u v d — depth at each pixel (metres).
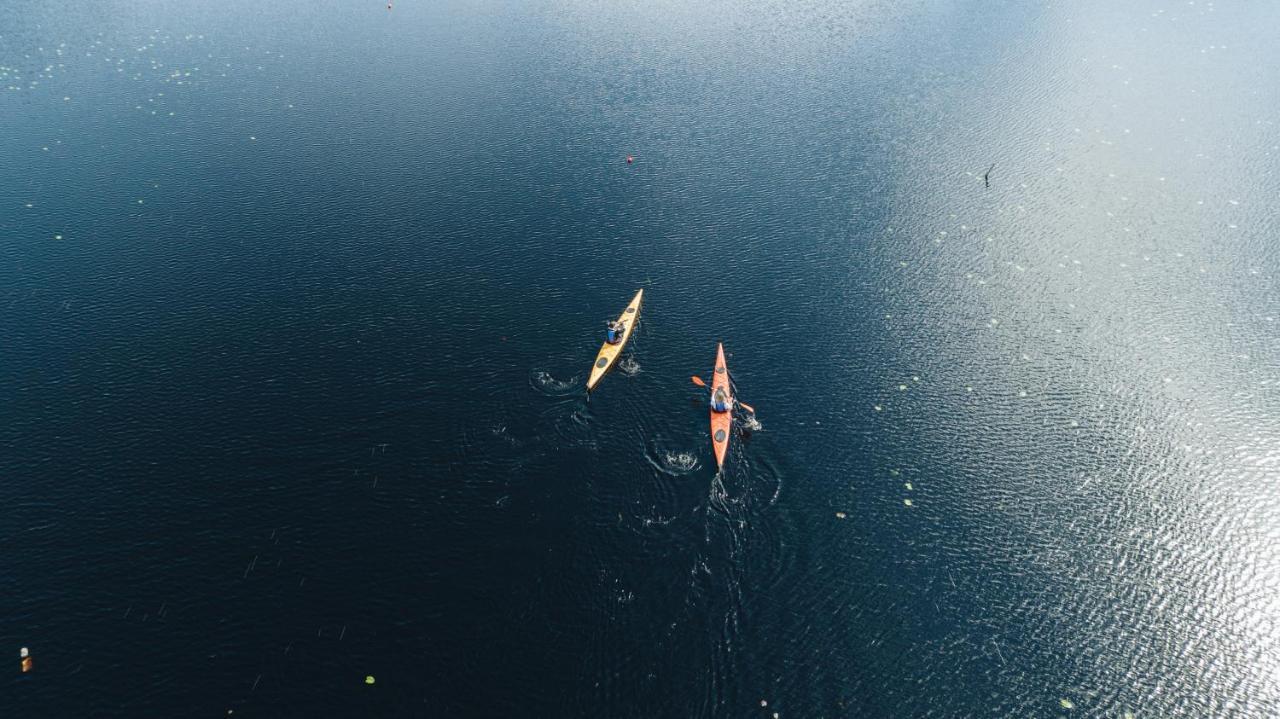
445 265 54.91
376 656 32.38
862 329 48.56
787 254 55.34
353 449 41.22
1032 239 55.19
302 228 58.62
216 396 44.25
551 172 66.06
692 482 39.16
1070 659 32.41
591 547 36.47
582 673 31.94
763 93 78.25
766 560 35.91
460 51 89.50
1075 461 40.12
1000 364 45.72
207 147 69.12
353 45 91.19
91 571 35.22
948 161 65.12
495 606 34.22
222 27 96.44
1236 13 86.50
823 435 41.66
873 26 92.94
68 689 30.97
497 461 40.59
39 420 42.50
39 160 66.00
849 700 31.11
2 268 53.44
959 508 38.16
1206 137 64.94
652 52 88.38
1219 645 32.66
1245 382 43.88
